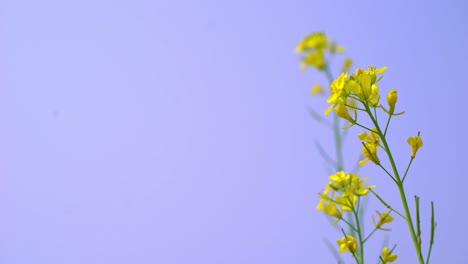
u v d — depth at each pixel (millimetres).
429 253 487
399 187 500
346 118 516
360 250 536
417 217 486
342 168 732
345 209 542
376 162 509
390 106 506
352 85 510
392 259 534
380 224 536
